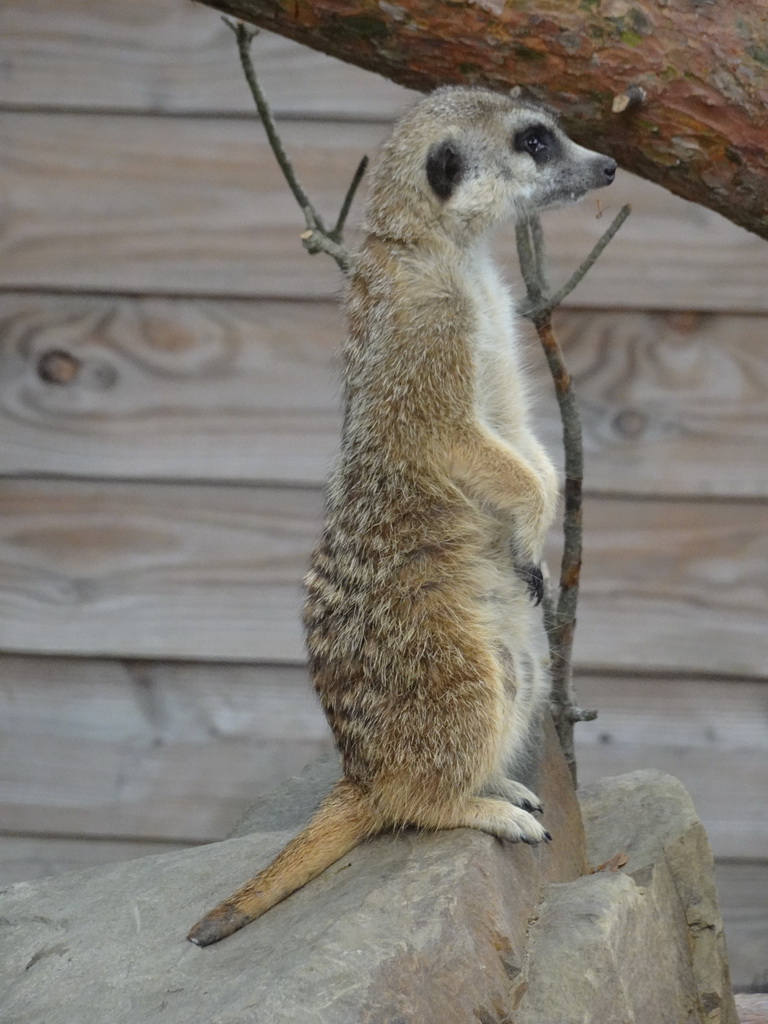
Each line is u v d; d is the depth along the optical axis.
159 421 6.62
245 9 3.48
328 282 6.51
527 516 4.50
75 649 6.72
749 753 6.64
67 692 6.80
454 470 4.55
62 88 6.51
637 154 3.44
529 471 4.54
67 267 6.57
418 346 4.61
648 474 6.54
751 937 6.65
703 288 6.43
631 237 6.43
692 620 6.57
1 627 6.72
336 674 4.37
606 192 6.41
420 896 3.65
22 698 6.82
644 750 6.67
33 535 6.70
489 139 4.76
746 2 3.24
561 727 5.20
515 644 4.53
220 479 6.62
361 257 4.80
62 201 6.55
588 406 6.55
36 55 6.50
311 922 3.64
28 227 6.57
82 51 6.49
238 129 6.49
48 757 6.83
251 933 3.77
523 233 4.70
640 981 3.88
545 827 4.42
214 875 4.26
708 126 3.29
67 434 6.66
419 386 4.59
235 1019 3.15
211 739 6.79
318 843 4.02
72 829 6.85
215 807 6.80
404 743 4.15
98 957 3.80
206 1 3.51
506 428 4.95
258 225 6.53
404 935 3.47
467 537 4.46
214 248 6.55
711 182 3.38
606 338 6.52
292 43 6.42
